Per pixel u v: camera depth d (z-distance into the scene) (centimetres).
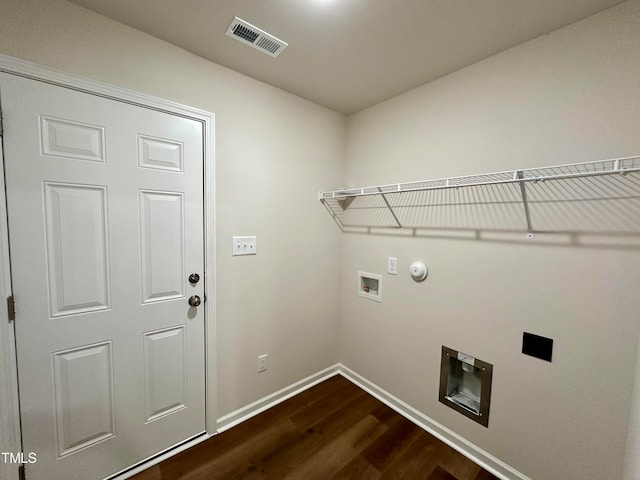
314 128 206
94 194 123
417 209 178
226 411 174
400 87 179
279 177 188
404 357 188
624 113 106
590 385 116
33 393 114
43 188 112
